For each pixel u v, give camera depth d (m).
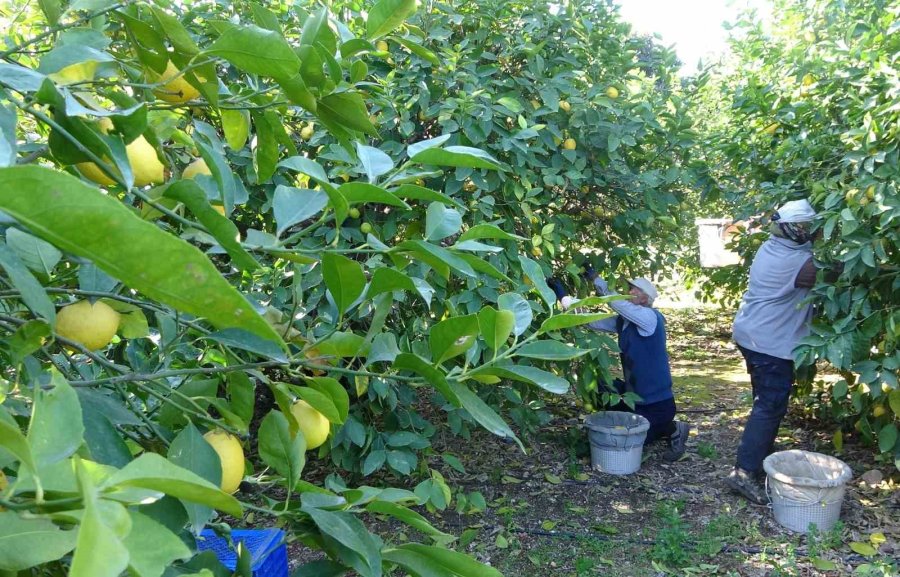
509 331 1.08
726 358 7.71
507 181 3.69
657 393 4.65
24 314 1.19
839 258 3.56
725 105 6.15
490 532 3.77
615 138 3.91
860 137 3.70
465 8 3.99
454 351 1.07
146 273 0.49
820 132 4.24
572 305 1.11
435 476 2.44
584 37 4.25
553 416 5.48
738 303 6.20
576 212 4.58
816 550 3.43
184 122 1.69
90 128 0.80
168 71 1.14
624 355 4.71
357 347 1.17
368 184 1.01
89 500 0.46
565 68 4.16
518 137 3.49
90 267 1.11
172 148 1.34
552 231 3.90
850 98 4.06
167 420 1.18
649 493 4.21
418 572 1.10
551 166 3.99
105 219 0.46
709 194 4.92
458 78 3.64
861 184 3.53
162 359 1.35
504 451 4.82
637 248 4.75
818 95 4.30
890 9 3.93
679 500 4.06
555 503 4.10
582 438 4.91
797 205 3.83
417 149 1.16
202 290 0.50
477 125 3.55
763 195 4.52
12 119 0.76
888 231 3.59
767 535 3.64
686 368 7.31
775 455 3.95
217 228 0.84
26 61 1.67
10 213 0.45
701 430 5.34
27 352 0.80
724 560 3.43
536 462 4.65
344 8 3.40
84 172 0.95
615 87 4.30
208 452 0.95
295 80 1.12
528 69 4.03
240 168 3.47
